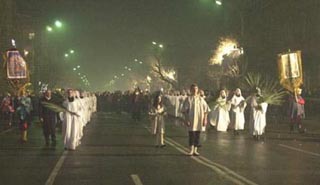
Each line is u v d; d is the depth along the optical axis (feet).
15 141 76.38
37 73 203.82
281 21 173.27
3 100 112.68
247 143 73.41
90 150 64.80
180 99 135.64
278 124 111.34
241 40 158.92
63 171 47.83
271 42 167.32
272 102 79.56
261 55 163.53
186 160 55.36
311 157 57.62
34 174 46.21
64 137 65.05
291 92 101.86
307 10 164.96
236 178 43.65
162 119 68.33
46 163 53.16
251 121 79.56
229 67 170.91
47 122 70.13
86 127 107.14
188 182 41.93
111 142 74.95
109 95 206.59
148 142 75.10
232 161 54.34
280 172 46.83
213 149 65.62
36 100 121.08
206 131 94.58
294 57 101.40
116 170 48.37
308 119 118.62
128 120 134.00
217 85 212.02
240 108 88.48
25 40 230.48
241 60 159.84
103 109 204.44
